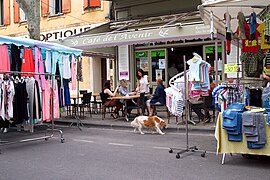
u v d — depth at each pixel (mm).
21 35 20234
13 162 6898
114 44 11859
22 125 10539
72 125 12305
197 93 9109
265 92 7176
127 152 7621
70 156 7344
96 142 9008
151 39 11047
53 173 5996
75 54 11516
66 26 18203
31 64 10219
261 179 5438
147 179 5531
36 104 9195
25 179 5664
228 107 6559
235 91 7398
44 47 10398
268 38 7582
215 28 8461
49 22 18891
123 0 15789
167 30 10711
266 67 8461
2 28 21156
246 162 6562
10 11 20766
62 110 11133
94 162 6742
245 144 6172
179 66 14703
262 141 5965
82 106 13180
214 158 6918
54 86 10172
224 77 12461
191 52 14414
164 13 14492
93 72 17219
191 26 10266
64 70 11047
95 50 14930
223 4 7168
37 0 12656
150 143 8656
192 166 6309
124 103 12406
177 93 10359
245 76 8930
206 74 8977
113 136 9914
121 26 15180
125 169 6164
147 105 11805
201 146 8109
